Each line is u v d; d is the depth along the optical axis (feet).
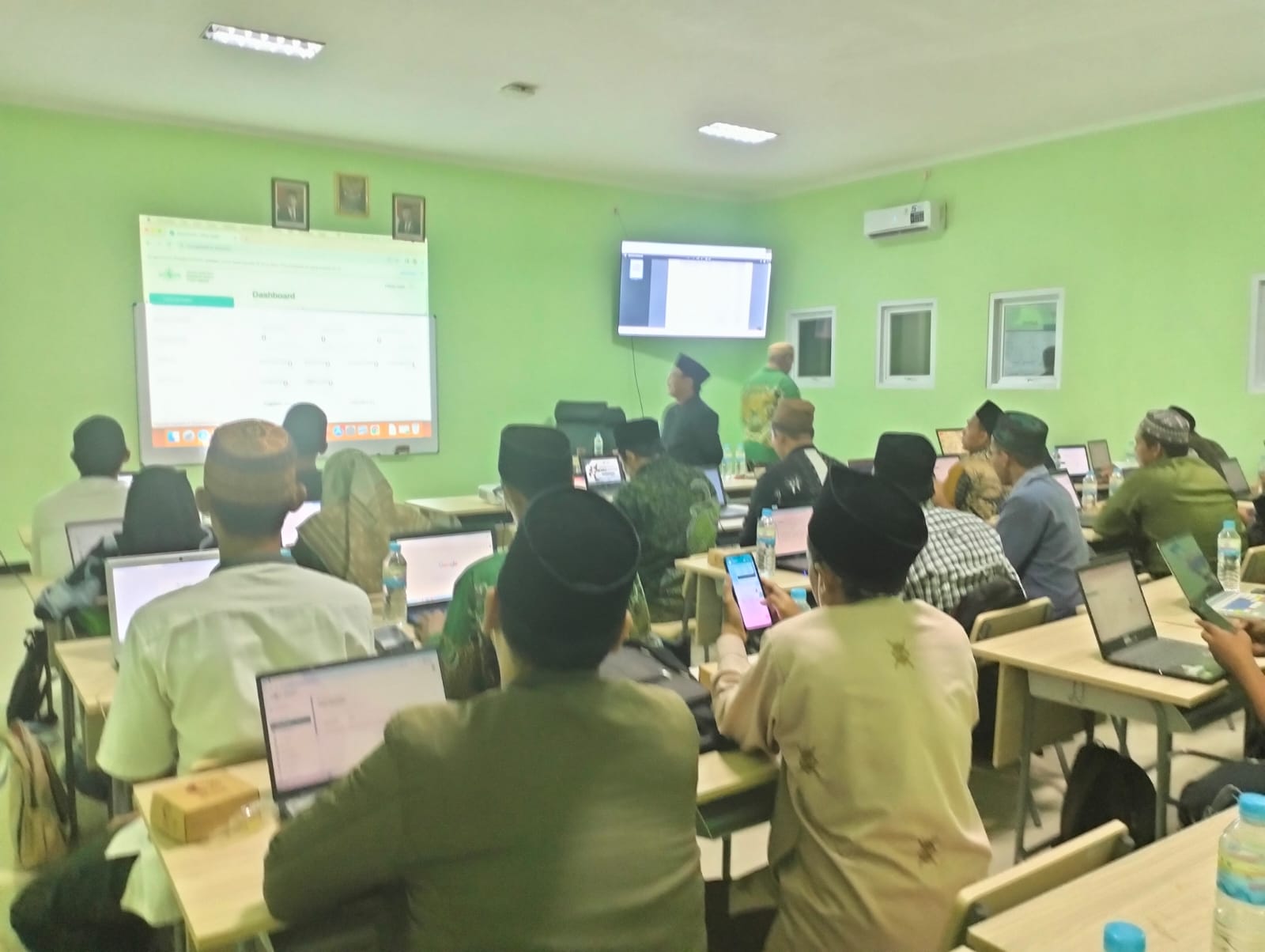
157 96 17.54
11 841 8.58
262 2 13.15
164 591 7.78
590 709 3.82
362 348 21.57
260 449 5.77
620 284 25.12
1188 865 4.41
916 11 13.47
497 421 23.76
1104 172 19.70
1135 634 8.55
